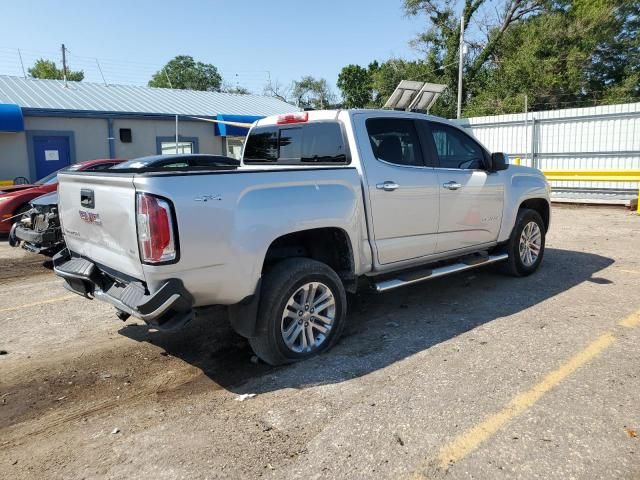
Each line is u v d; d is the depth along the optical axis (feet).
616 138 50.01
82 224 13.47
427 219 16.71
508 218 20.07
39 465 9.55
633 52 112.37
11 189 35.99
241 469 9.20
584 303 17.85
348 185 14.30
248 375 13.08
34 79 66.13
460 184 17.69
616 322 15.87
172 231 10.85
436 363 13.26
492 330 15.51
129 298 11.82
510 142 57.82
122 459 9.64
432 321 16.56
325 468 9.14
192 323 17.21
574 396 11.33
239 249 11.91
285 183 12.89
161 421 10.98
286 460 9.41
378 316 17.28
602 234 32.48
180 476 9.05
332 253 14.97
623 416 10.48
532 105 111.04
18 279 24.67
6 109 50.14
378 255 15.43
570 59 106.52
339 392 11.91
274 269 13.09
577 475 8.73
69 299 20.79
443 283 21.08
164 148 62.95
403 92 33.88
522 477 8.72
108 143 58.80
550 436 9.86
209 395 12.10
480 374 12.54
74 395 12.34
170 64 237.25
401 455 9.43
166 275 11.02
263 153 18.49
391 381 12.35
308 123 16.55
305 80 190.19
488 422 10.41
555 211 45.62
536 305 17.80
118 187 11.54
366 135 15.40
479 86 121.90
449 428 10.24
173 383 12.84
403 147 16.42
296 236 14.32
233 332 16.26
